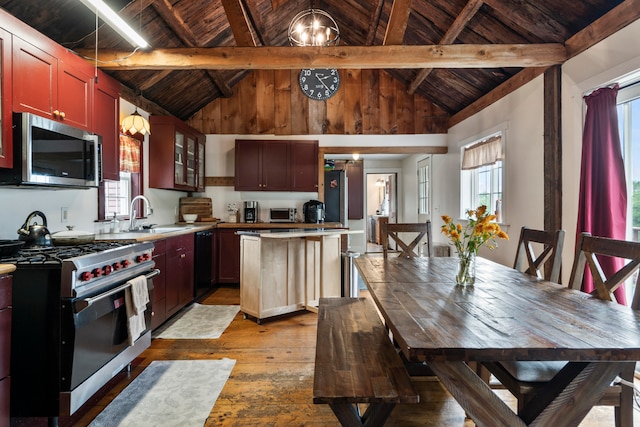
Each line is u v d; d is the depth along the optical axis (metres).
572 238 3.00
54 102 2.36
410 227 3.21
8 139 1.97
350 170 8.40
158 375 2.42
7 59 1.96
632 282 2.61
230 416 1.95
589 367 1.22
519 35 3.37
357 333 1.86
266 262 3.52
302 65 3.22
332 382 1.33
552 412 1.24
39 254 2.01
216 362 2.63
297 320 3.61
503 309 1.50
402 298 1.67
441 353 1.09
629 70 2.43
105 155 3.01
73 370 1.83
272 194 5.81
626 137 2.60
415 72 5.25
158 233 3.29
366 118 5.85
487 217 1.89
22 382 1.82
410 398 1.23
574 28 2.97
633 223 2.55
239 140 5.47
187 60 3.20
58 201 2.84
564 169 3.10
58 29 2.79
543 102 3.36
